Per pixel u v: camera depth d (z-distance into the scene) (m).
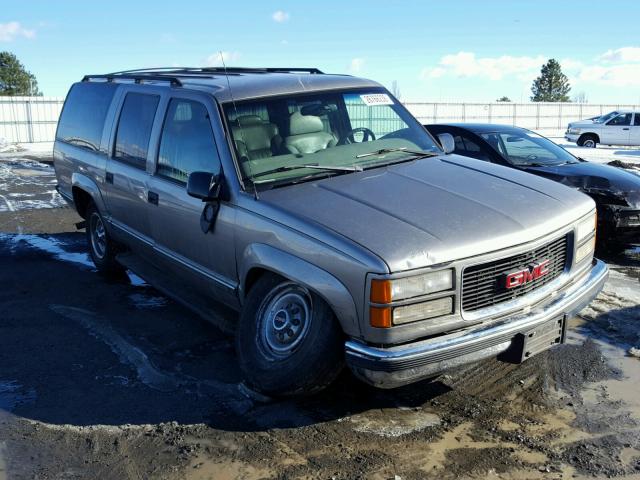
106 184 6.04
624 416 3.80
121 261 6.14
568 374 4.35
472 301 3.53
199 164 4.56
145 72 6.44
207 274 4.61
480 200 3.94
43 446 3.56
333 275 3.45
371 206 3.78
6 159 20.30
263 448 3.51
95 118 6.46
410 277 3.30
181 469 3.33
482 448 3.48
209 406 3.98
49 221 9.81
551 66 80.00
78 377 4.41
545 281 3.91
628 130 29.00
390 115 5.18
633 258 7.58
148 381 4.33
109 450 3.52
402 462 3.36
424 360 3.33
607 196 7.32
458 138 8.45
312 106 4.72
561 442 3.53
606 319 5.34
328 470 3.30
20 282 6.61
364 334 3.37
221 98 4.51
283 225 3.76
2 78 67.81
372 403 3.99
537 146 8.41
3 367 4.57
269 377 3.82
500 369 4.42
